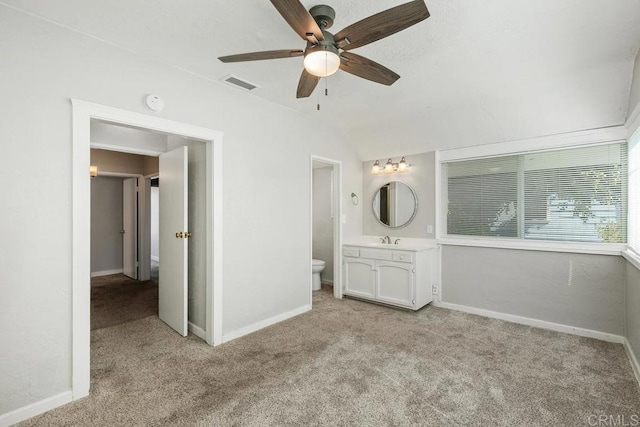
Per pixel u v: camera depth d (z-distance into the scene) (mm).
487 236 3664
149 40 2090
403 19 1428
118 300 4176
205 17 1838
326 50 1600
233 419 1758
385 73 1935
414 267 3594
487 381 2146
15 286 1764
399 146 4160
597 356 2521
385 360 2451
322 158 3920
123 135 3342
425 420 1748
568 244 3113
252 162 3059
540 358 2486
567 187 3154
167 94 2418
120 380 2162
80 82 1988
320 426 1702
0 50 1708
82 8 1752
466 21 1848
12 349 1752
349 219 4453
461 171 3861
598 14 1780
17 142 1763
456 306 3793
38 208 1829
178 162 3023
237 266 2924
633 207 2635
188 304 3139
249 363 2404
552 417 1771
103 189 5887
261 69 2512
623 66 2375
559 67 2438
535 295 3246
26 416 1775
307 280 3707
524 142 3326
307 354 2557
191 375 2227
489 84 2760
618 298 2814
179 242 2998
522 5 1705
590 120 2879
